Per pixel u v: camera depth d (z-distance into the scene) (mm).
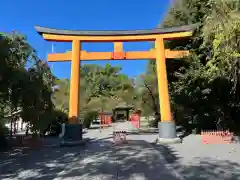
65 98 27562
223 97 16969
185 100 18266
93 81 44406
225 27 10766
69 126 14391
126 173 7641
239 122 17891
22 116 13117
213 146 12797
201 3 17328
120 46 15828
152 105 30656
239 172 7793
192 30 15617
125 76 47438
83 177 7238
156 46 15875
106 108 42656
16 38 13609
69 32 15555
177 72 17969
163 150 12258
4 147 13656
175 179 6949
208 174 7637
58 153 11734
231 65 11852
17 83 12086
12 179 7215
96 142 15609
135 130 25562
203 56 16641
